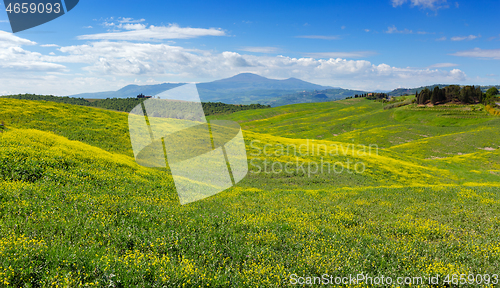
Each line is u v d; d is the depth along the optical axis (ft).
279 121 618.85
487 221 55.72
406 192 90.17
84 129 133.59
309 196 80.94
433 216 60.80
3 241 22.74
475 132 328.29
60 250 23.40
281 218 50.47
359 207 67.51
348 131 467.93
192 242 32.32
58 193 41.63
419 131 385.91
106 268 21.85
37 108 146.72
